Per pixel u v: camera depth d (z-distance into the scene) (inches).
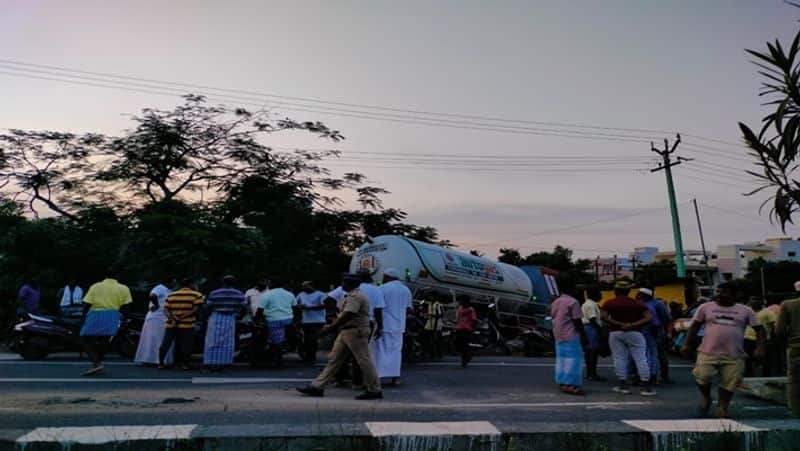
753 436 209.8
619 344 358.6
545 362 548.7
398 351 373.4
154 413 256.2
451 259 676.1
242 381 373.4
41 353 467.5
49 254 682.2
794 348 253.4
